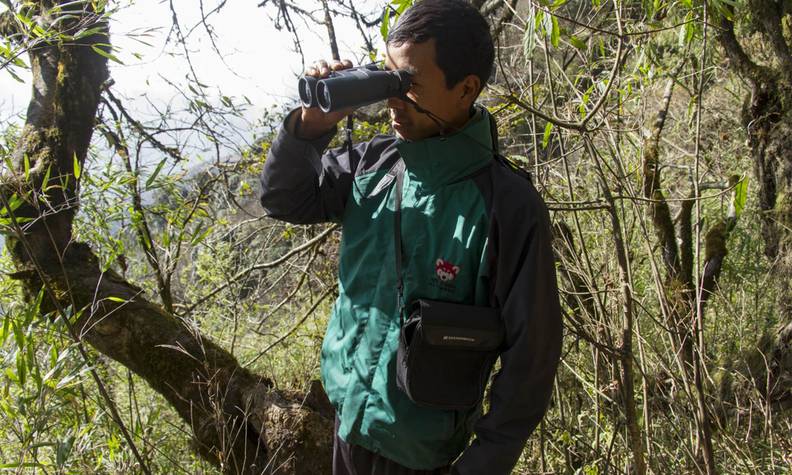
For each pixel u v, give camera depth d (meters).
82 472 2.13
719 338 2.70
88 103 2.70
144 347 2.51
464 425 1.47
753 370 2.48
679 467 2.14
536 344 1.34
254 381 2.52
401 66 1.35
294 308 4.21
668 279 2.78
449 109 1.38
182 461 2.80
